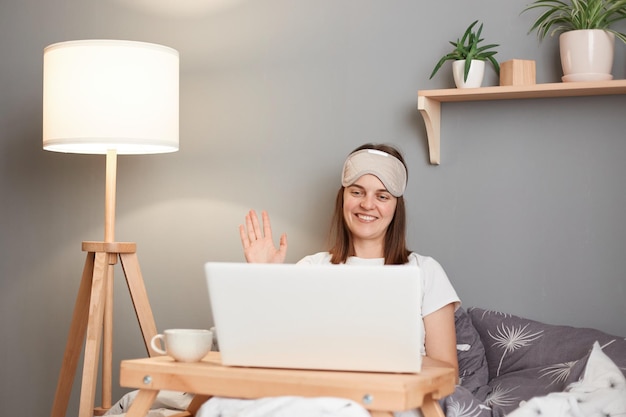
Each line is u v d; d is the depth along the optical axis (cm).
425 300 244
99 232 332
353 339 172
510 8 273
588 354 224
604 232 261
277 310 174
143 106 264
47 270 338
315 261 266
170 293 320
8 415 341
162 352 199
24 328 341
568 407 194
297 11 304
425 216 282
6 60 343
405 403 163
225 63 315
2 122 344
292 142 304
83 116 260
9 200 342
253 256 240
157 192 323
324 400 164
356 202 254
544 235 268
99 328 266
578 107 264
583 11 252
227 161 313
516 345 251
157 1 326
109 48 261
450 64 280
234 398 183
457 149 278
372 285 168
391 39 289
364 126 293
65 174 337
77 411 334
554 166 267
